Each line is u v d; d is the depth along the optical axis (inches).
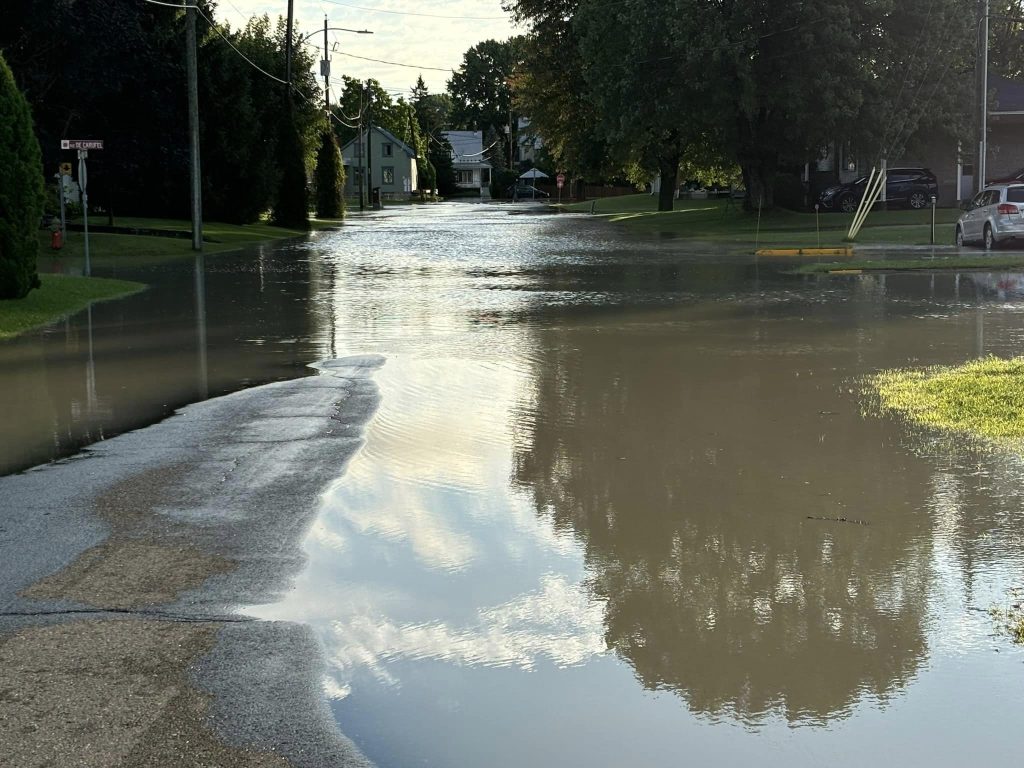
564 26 2630.4
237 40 2306.8
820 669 191.2
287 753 162.7
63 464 340.2
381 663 194.5
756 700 180.1
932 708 176.4
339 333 634.2
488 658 196.9
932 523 272.2
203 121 2128.4
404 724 172.2
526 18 2696.9
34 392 462.3
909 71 1847.9
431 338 608.4
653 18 1807.3
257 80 2389.3
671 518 279.6
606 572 240.7
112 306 797.2
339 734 168.7
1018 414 383.2
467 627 211.0
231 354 561.3
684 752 163.9
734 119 1916.8
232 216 2230.6
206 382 483.2
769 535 265.1
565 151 2935.5
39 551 255.6
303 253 1425.9
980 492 298.0
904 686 184.1
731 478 316.2
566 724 172.4
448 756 162.7
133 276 1071.6
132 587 232.1
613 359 528.7
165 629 209.2
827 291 826.2
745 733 169.2
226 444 364.5
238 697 180.5
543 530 271.0
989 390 424.2
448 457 344.5
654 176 2839.6
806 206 2174.0
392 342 595.2
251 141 2223.2
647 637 205.5
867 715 174.4
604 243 1566.2
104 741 165.3
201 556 251.9
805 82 1797.5
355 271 1112.8
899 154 1870.1
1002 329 605.6
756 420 391.5
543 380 476.1
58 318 725.3
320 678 187.9
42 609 219.5
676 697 181.3
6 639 203.8
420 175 5920.3
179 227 1873.8
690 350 552.4
